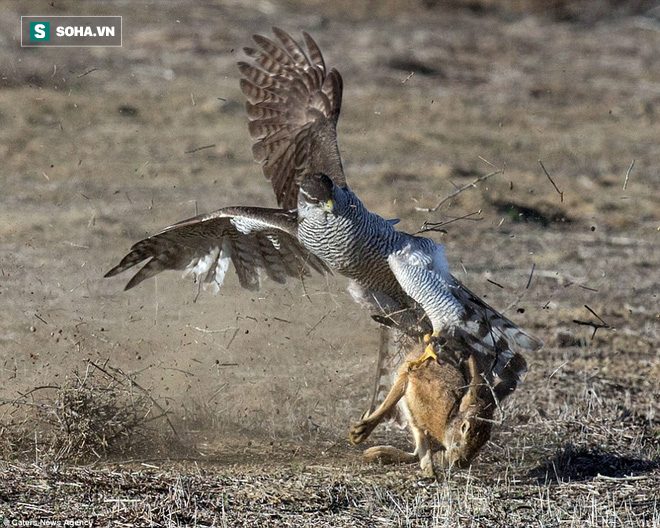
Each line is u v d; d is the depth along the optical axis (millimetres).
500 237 20906
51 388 10617
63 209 20781
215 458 10148
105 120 27906
